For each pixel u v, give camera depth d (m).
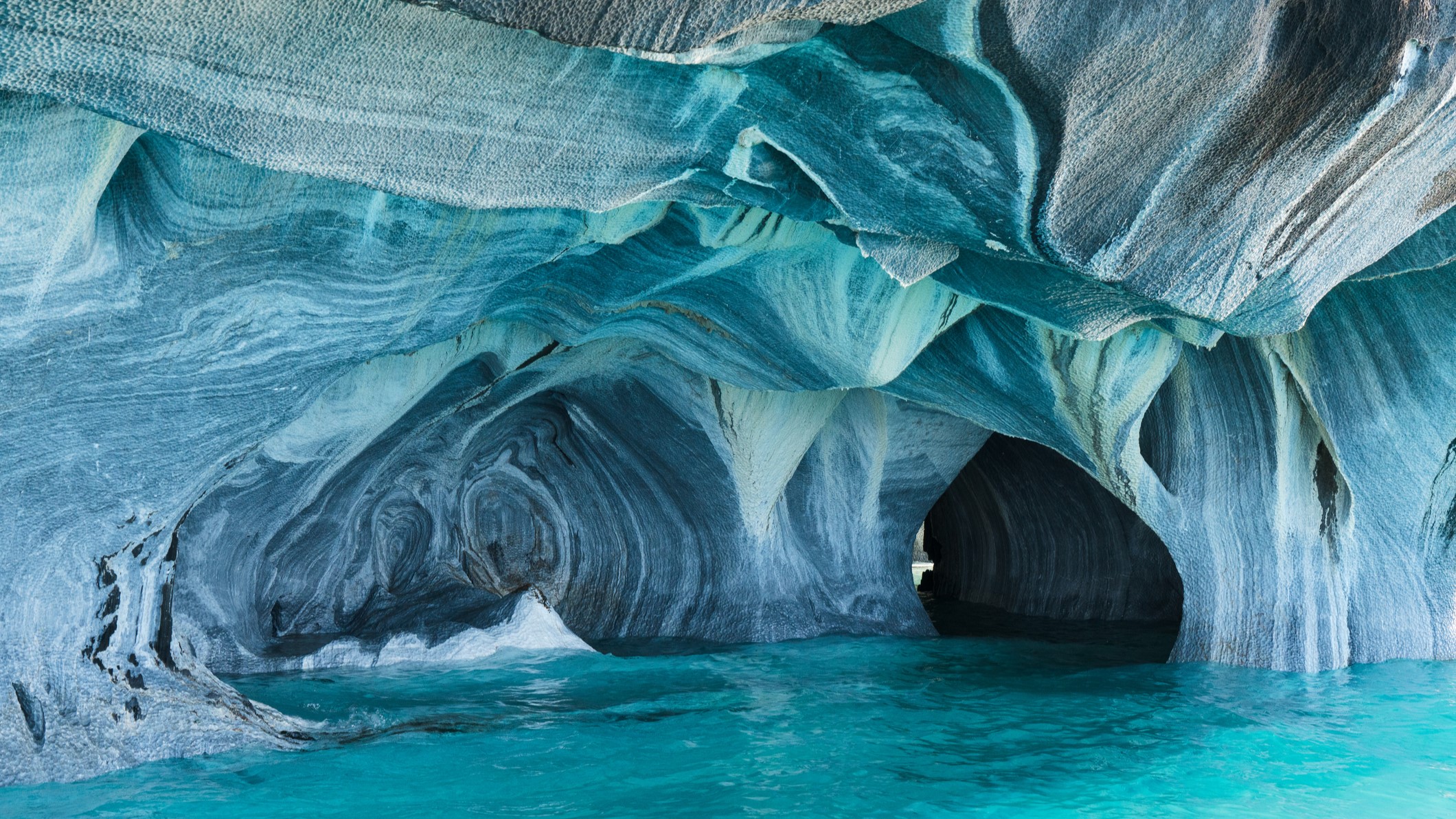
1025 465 11.30
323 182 3.49
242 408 3.91
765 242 5.11
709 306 5.92
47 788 3.62
